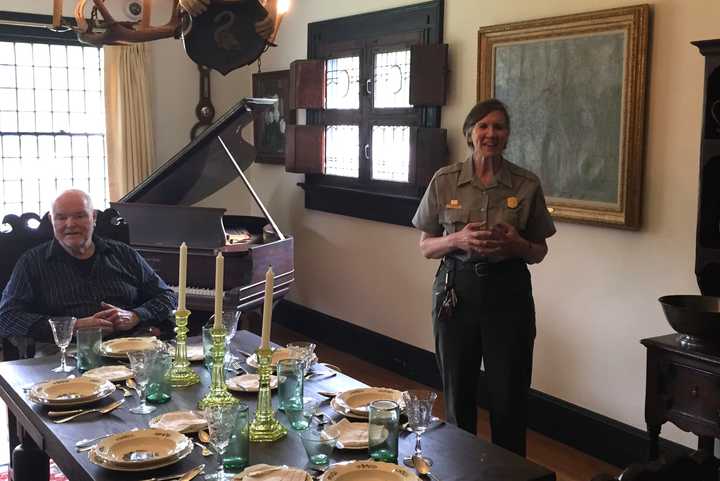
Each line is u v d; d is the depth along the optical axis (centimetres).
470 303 289
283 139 580
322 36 527
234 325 256
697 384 256
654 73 321
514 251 282
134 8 564
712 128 273
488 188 292
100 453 183
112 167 577
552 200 365
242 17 259
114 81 569
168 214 441
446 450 191
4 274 348
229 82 624
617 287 343
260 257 438
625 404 344
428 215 305
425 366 459
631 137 326
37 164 564
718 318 248
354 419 210
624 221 331
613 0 334
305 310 566
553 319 375
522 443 298
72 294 315
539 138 369
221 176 477
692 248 312
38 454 261
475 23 406
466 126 294
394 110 468
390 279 484
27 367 260
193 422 205
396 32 460
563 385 373
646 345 270
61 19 271
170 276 437
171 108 602
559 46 355
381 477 171
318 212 548
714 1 298
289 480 169
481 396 419
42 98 561
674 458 132
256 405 222
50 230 355
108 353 265
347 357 516
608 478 124
